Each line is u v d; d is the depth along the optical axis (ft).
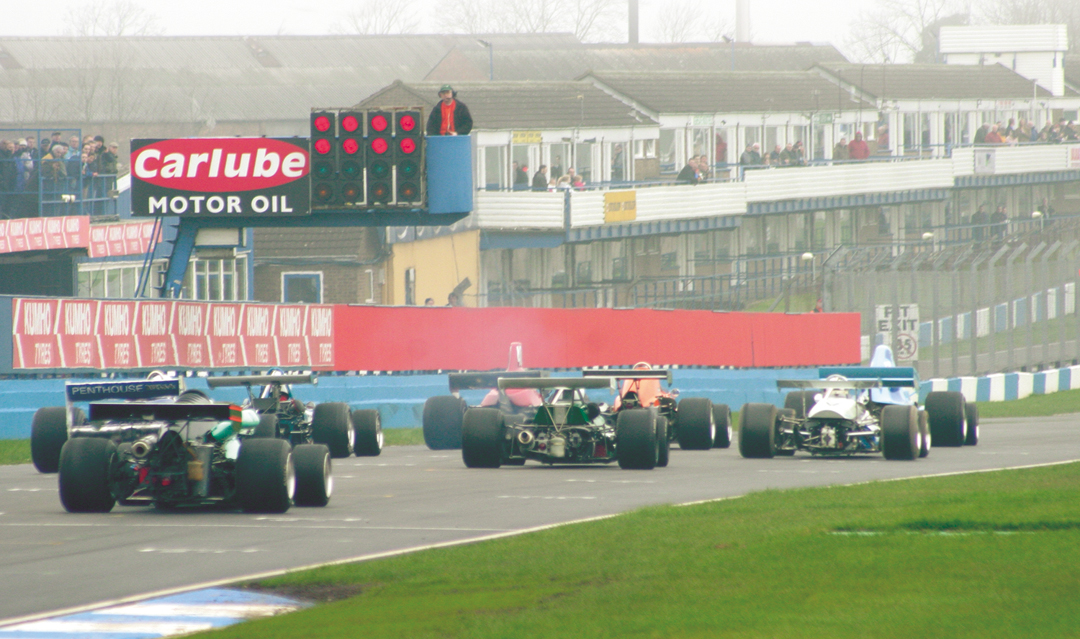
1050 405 357.00
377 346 295.48
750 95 637.71
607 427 187.73
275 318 282.15
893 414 198.80
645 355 347.15
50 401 236.02
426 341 302.25
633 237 558.97
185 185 289.53
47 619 86.79
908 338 393.50
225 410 132.87
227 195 288.71
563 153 534.37
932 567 92.48
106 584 98.27
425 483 166.91
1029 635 71.92
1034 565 90.94
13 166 365.61
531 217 487.61
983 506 125.18
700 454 214.28
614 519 127.24
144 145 289.94
